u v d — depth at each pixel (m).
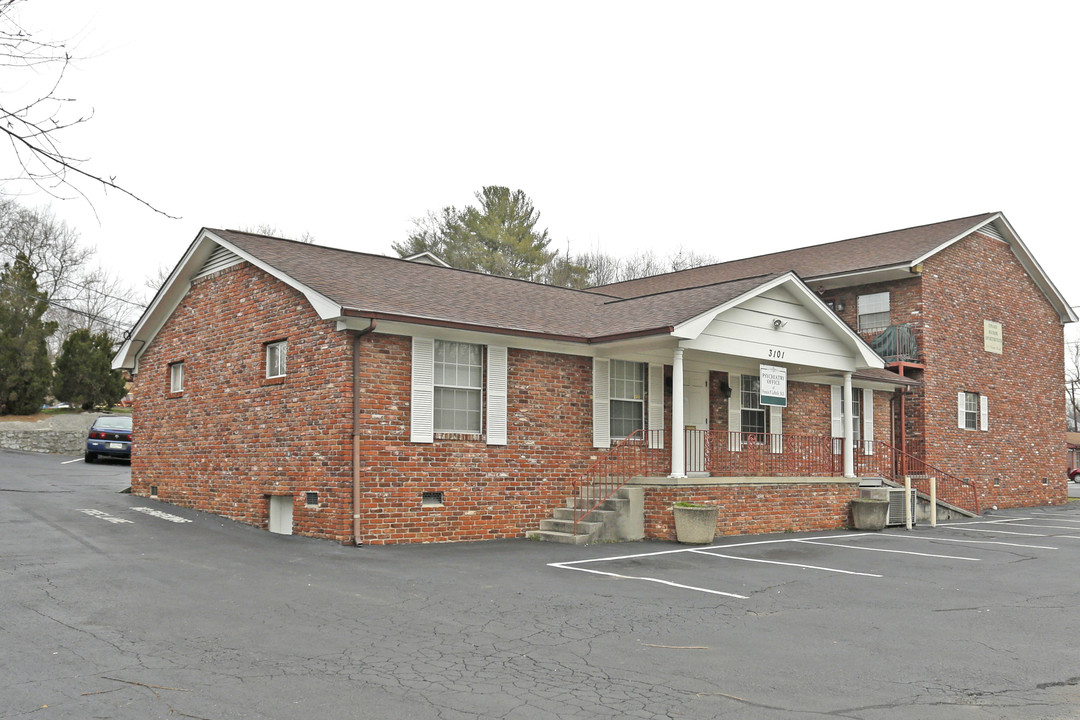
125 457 28.69
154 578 10.34
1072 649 8.06
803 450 20.48
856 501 19.23
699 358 18.16
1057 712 6.22
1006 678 7.07
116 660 6.96
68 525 14.32
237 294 16.50
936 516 22.39
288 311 15.03
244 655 7.18
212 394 16.95
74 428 33.94
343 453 13.59
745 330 16.97
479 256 48.62
